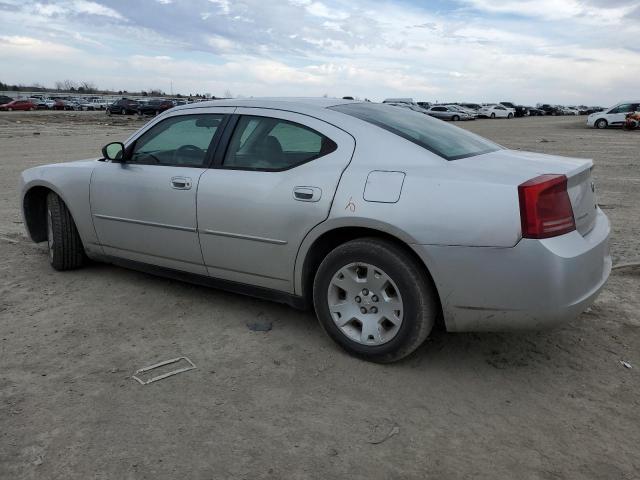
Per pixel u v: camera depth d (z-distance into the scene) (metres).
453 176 3.14
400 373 3.35
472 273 3.03
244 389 3.14
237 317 4.14
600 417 2.91
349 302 3.47
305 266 3.61
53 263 5.07
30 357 3.48
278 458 2.56
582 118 59.41
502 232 2.95
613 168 13.39
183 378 3.25
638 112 32.38
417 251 3.11
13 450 2.58
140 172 4.34
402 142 3.44
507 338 3.82
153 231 4.29
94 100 82.50
